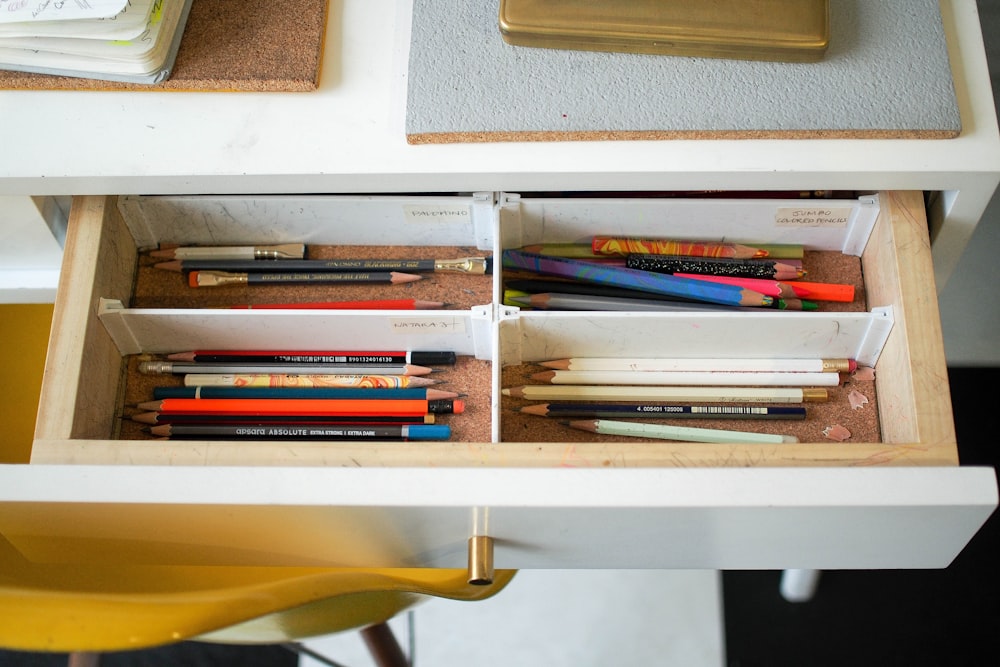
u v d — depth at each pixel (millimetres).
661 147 768
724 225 857
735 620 1335
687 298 856
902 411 778
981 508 662
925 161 757
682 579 1367
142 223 859
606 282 860
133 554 783
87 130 785
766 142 767
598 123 759
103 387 810
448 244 891
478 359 854
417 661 1347
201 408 820
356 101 796
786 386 835
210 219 862
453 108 769
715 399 834
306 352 861
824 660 1295
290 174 771
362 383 834
